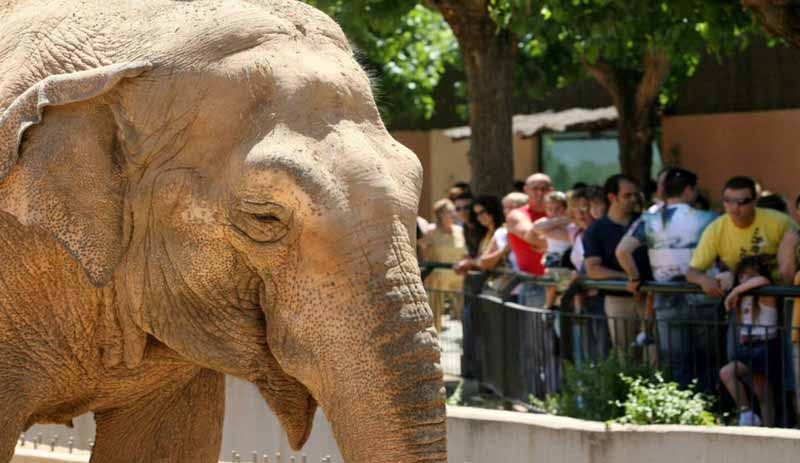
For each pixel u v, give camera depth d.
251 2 5.79
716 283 10.08
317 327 5.22
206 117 5.51
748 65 25.27
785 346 9.43
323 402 5.25
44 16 5.96
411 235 5.29
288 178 5.24
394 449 5.07
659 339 10.10
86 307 5.91
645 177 23.27
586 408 9.67
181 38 5.66
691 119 26.31
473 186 18.28
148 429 6.61
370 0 14.02
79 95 5.57
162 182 5.55
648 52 20.41
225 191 5.41
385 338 5.13
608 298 10.88
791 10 10.83
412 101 24.48
